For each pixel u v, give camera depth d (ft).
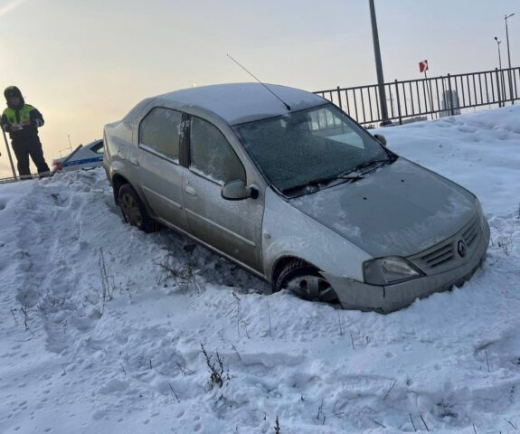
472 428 10.30
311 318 13.92
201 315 15.57
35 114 36.73
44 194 25.27
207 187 17.26
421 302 13.52
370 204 14.85
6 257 19.88
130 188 21.30
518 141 35.55
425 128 38.47
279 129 17.22
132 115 21.31
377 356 12.34
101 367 13.47
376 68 60.13
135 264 19.56
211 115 17.53
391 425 10.80
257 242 15.79
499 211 23.16
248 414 11.39
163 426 11.02
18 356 14.25
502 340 12.66
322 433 10.43
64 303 17.56
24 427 11.27
